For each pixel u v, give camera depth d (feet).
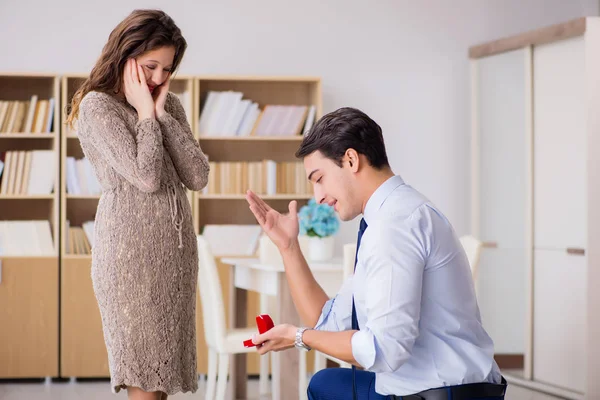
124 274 11.48
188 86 24.43
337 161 8.47
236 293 20.79
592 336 21.15
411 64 27.02
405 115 26.99
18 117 23.86
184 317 11.91
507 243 24.59
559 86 22.70
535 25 27.61
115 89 11.84
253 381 23.97
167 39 11.66
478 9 27.30
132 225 11.52
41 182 23.81
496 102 25.31
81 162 23.99
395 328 7.81
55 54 24.97
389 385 8.65
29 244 23.67
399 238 8.05
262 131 25.04
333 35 26.53
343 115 8.54
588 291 21.15
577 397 21.57
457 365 8.41
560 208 22.58
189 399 21.06
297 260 9.84
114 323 11.57
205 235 24.67
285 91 26.25
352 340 7.96
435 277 8.32
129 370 11.51
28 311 23.38
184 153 11.93
